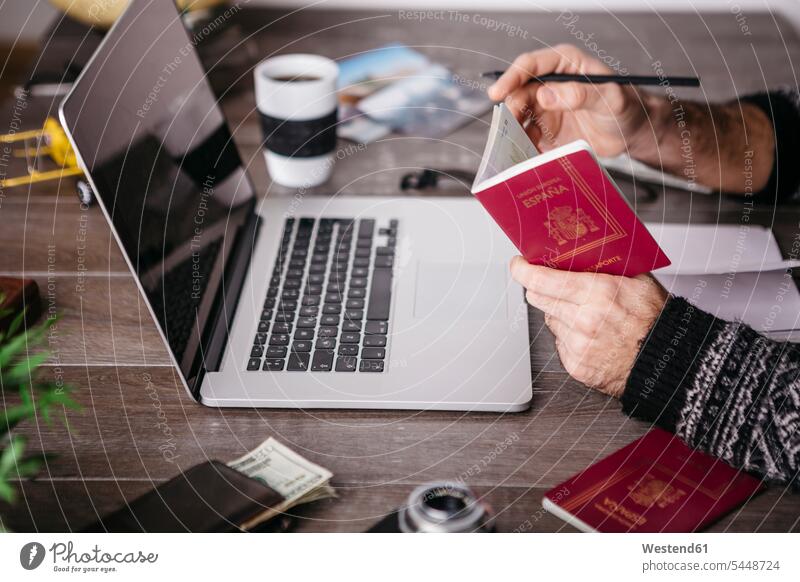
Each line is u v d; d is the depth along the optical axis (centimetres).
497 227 91
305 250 87
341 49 123
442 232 90
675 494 61
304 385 71
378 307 79
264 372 72
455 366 72
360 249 87
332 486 63
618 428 68
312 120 94
